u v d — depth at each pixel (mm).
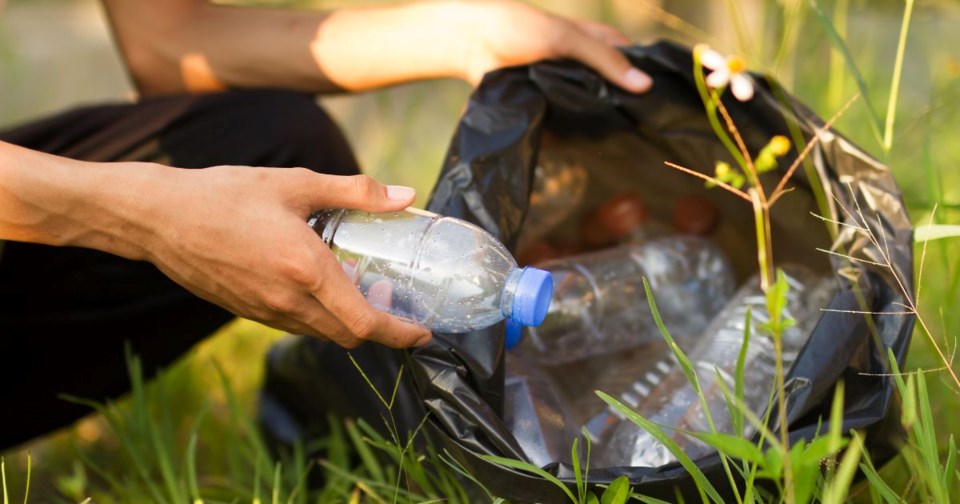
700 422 1192
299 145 1404
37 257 1329
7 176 957
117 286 1383
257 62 1480
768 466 786
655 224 1516
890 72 2391
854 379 1006
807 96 1906
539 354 1336
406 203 1009
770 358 1280
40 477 1568
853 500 1223
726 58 1109
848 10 2502
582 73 1258
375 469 1272
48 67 3166
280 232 941
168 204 952
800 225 1244
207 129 1383
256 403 1610
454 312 1025
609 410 1265
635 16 2586
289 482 1445
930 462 947
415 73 1411
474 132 1171
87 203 964
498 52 1320
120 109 1432
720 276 1491
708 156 1284
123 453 1562
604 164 1401
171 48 1514
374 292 1041
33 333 1396
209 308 1448
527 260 1461
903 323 1035
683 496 944
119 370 1478
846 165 1130
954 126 1938
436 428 991
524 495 960
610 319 1415
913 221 1636
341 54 1431
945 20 2287
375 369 1234
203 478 1495
